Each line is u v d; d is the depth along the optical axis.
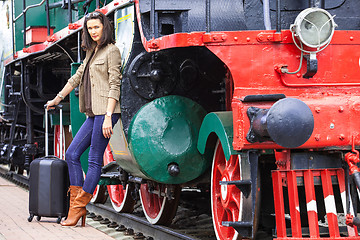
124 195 7.91
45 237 6.35
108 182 7.88
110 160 8.67
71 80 7.08
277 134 4.46
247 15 5.43
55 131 11.60
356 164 4.99
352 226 4.83
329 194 4.86
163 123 5.95
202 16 5.39
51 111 9.20
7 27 13.03
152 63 6.12
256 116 4.68
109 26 6.34
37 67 11.71
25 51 10.59
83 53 9.06
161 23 5.57
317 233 4.79
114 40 6.59
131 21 6.13
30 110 12.78
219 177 5.76
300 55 4.96
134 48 6.11
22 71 11.48
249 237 4.93
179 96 6.11
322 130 4.75
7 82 13.52
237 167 5.27
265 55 4.93
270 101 4.79
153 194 7.40
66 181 7.34
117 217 8.22
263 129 4.54
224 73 6.24
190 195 9.30
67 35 8.50
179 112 6.04
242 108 4.77
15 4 11.98
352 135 4.80
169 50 6.20
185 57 6.26
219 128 5.23
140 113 5.98
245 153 4.92
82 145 6.78
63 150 10.84
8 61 12.63
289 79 4.95
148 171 5.96
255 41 4.92
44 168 7.31
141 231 7.38
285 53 4.95
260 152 4.95
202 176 6.28
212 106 6.38
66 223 6.82
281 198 4.91
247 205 4.95
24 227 7.02
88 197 6.76
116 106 6.21
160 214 6.95
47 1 9.62
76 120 8.08
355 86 5.04
